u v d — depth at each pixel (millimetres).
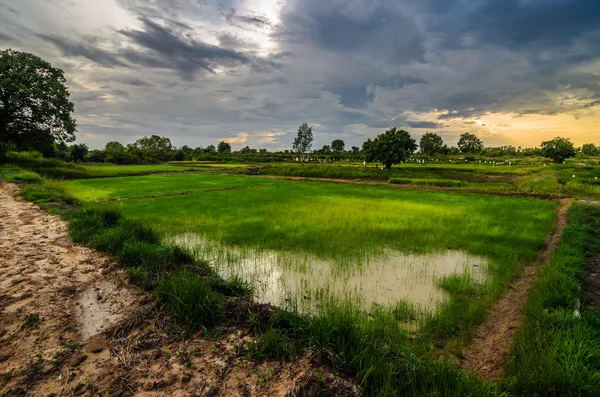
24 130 33969
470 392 3420
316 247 10180
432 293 7078
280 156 95188
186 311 4688
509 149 115875
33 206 12641
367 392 3475
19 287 5512
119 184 29516
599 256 8578
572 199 21453
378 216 14930
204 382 3404
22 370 3447
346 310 5027
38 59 32969
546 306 5555
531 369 4008
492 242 10875
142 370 3574
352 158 87312
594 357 4008
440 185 33406
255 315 4848
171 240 10500
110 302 5273
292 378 3441
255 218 14070
